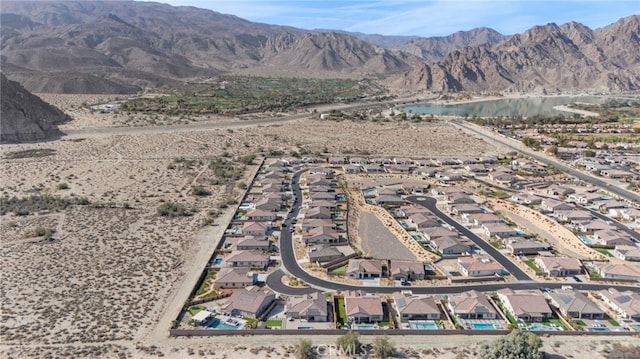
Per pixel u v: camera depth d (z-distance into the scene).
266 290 113.50
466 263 127.88
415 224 160.38
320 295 110.62
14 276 120.56
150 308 107.00
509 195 193.62
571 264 127.94
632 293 112.81
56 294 112.25
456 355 92.75
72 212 166.75
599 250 142.38
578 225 159.88
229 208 175.38
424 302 107.69
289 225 160.25
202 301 110.44
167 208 169.25
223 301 111.62
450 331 99.81
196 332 97.81
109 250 136.88
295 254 137.62
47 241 142.00
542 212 173.25
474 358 91.69
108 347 92.56
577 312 106.12
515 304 107.12
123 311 105.62
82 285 116.62
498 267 126.69
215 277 122.38
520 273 127.50
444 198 190.38
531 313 104.75
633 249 137.62
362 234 153.62
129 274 122.69
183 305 107.69
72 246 139.00
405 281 122.25
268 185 198.88
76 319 102.00
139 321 101.94
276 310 108.50
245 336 97.94
